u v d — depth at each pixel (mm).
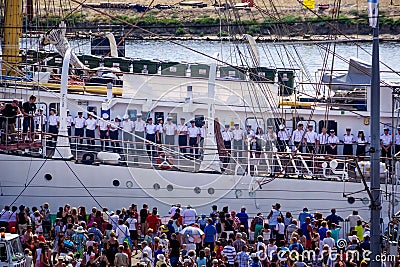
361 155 74438
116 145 74125
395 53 143250
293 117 75125
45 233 68938
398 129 74125
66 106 72938
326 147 74625
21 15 82188
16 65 80688
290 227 67125
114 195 72625
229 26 97688
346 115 75062
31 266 62625
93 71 78375
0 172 72875
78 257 63969
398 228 60000
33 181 72812
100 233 65438
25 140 72750
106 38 92375
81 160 72688
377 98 54062
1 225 67938
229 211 72562
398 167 71750
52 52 84812
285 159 73375
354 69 80688
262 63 114938
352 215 69750
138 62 80000
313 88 83812
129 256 62719
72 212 66938
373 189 54188
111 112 74875
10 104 71938
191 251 61844
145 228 68750
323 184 72188
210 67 73125
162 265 60500
